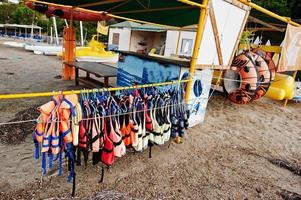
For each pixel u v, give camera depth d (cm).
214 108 705
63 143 233
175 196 289
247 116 665
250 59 617
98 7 707
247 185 330
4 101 550
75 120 232
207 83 507
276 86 786
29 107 523
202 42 413
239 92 628
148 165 349
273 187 332
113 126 277
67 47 851
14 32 4131
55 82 802
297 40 737
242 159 406
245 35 780
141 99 311
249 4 485
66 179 293
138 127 309
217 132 517
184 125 391
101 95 279
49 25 3650
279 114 723
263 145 477
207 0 380
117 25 2294
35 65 1100
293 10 1454
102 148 275
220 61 487
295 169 390
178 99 374
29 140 384
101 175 305
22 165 314
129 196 279
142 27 2016
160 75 486
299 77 1151
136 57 556
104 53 1695
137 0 579
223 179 338
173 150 405
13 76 823
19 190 266
